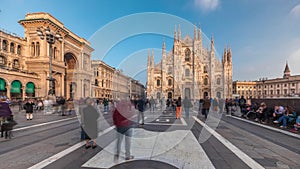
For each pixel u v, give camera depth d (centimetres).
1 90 3030
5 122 779
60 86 4069
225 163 494
